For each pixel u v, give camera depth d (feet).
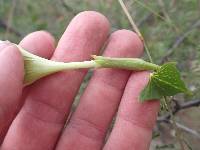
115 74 0.38
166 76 0.34
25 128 0.38
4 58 0.32
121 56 0.38
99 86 0.38
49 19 0.66
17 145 0.39
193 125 0.53
